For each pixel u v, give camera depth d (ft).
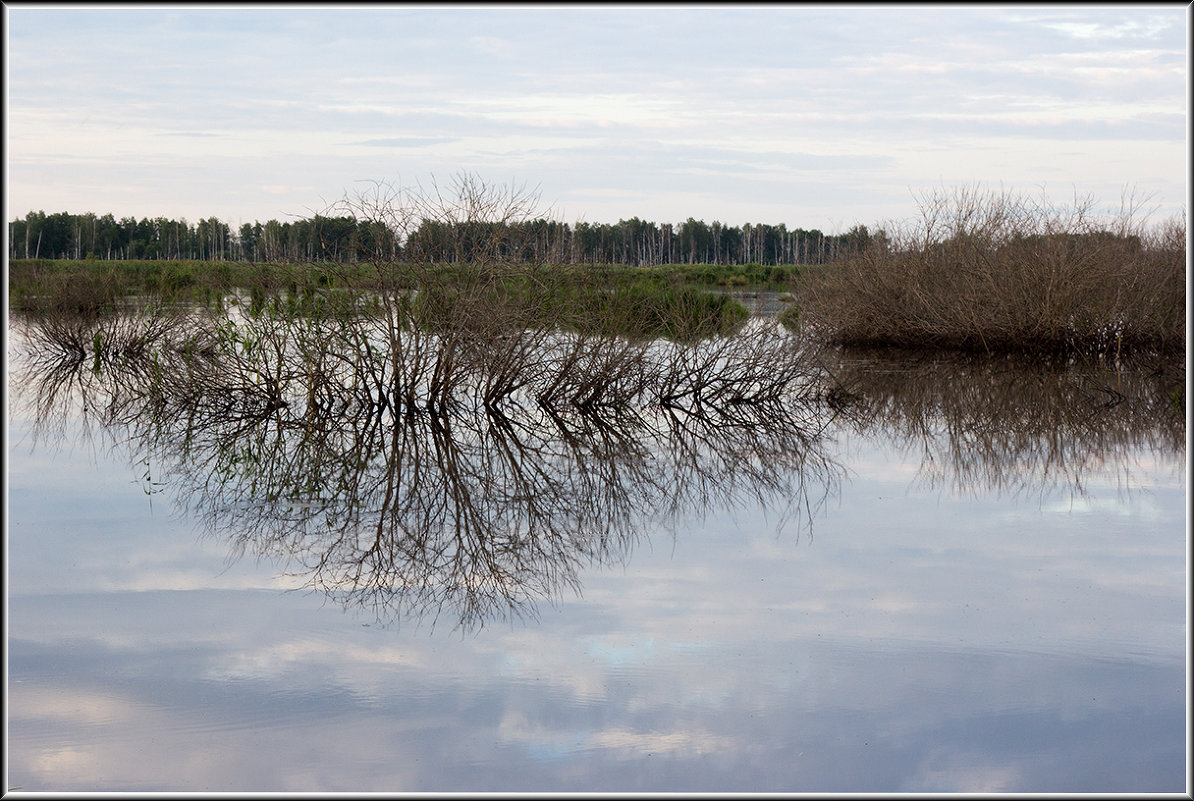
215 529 30.55
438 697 18.90
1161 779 16.16
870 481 37.40
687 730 17.69
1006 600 24.18
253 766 16.49
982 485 36.58
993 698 18.93
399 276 49.70
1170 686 19.47
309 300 50.49
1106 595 24.58
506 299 49.52
